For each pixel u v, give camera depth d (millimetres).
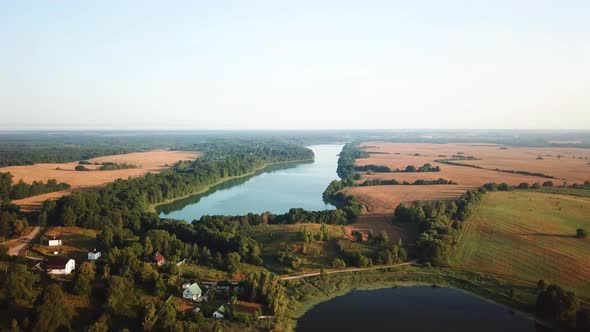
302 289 102062
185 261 112750
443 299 99250
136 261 95688
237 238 122000
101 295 85188
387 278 110250
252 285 92812
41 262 101500
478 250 124250
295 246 124125
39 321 71375
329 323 86938
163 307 79250
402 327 85438
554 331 83750
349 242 128750
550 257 114062
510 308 93875
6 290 80250
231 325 82062
